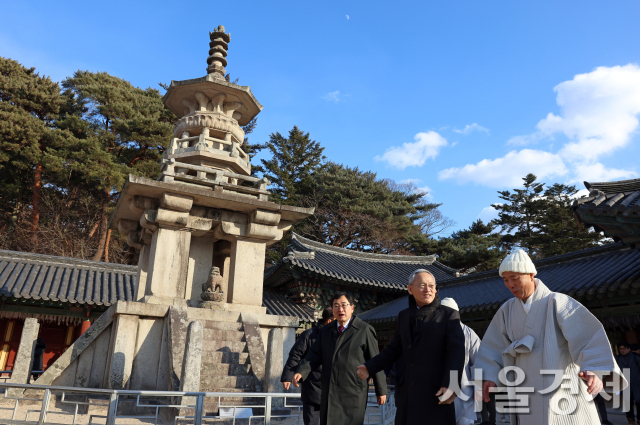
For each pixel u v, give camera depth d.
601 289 10.36
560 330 2.91
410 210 36.41
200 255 10.61
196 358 7.04
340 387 4.01
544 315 2.96
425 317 3.46
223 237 10.52
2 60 31.45
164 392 5.10
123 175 26.30
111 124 30.50
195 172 10.84
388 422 6.90
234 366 8.04
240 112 12.37
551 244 33.00
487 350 3.21
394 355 3.66
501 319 3.22
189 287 10.31
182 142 11.20
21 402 7.38
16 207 28.75
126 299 16.16
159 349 8.38
